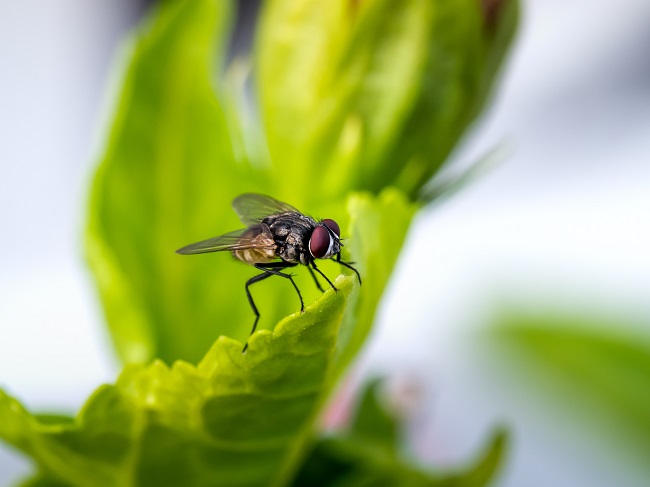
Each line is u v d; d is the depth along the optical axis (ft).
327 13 0.41
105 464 0.39
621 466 0.48
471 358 0.67
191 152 0.42
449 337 0.77
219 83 0.42
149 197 0.42
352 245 0.38
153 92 0.42
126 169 0.42
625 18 0.95
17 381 0.81
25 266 0.96
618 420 0.47
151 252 0.42
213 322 0.42
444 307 0.84
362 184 0.42
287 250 0.41
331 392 0.39
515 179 0.98
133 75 0.42
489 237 0.92
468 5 0.41
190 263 0.42
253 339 0.37
